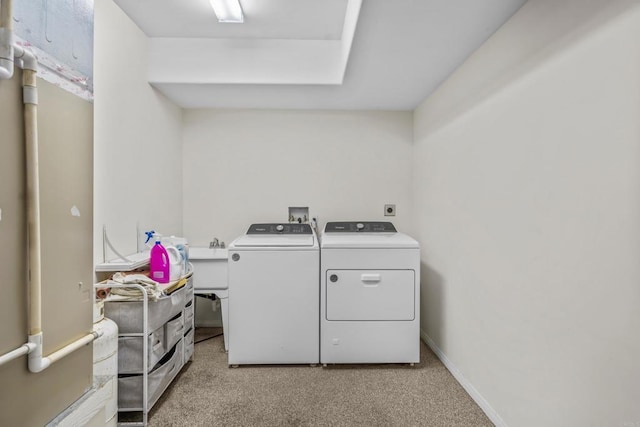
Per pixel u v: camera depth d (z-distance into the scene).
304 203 2.93
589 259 1.06
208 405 1.76
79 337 1.00
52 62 0.88
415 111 2.88
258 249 2.18
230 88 2.42
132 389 1.58
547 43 1.25
